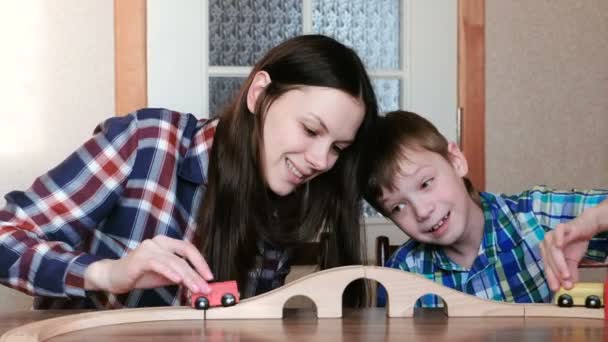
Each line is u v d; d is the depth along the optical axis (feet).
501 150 6.78
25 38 6.14
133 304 4.08
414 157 4.21
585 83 6.94
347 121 3.66
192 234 4.11
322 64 3.64
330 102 3.59
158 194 4.02
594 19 6.95
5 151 6.12
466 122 6.69
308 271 6.21
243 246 3.93
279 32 6.43
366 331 2.63
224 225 3.92
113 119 4.07
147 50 6.23
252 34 6.39
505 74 6.78
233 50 6.37
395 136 4.31
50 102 6.17
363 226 4.43
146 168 4.01
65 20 6.18
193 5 6.26
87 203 3.86
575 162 6.94
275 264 4.25
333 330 2.65
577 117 6.93
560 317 2.94
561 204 4.60
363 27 6.56
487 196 4.71
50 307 4.10
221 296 2.89
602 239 4.20
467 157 6.70
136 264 3.03
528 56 6.82
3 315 3.04
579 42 6.93
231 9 6.35
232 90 6.37
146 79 6.23
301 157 3.67
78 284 3.26
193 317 2.86
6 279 3.42
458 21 6.68
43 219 3.74
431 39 6.63
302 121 3.60
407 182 4.20
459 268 4.50
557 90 6.89
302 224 4.13
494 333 2.60
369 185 4.30
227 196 3.91
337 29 6.52
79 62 6.20
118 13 6.20
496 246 4.51
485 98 6.73
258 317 2.90
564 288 3.02
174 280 2.90
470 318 2.92
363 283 3.94
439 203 4.21
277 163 3.73
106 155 3.92
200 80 6.28
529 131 6.84
